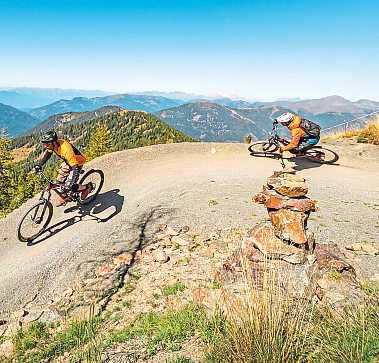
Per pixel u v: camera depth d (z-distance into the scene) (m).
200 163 15.12
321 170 13.70
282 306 4.36
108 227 9.48
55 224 10.83
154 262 7.90
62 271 8.01
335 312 4.82
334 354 3.87
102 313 6.72
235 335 4.18
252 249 5.98
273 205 6.12
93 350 5.38
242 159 15.55
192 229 8.91
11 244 10.42
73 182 9.84
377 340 3.99
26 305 7.26
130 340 5.54
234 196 10.51
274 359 3.76
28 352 6.04
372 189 11.21
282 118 13.69
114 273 7.73
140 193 11.71
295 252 5.60
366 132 18.38
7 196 51.66
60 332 6.38
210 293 6.09
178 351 4.93
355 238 7.65
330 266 5.72
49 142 9.55
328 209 9.27
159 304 6.56
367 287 5.55
